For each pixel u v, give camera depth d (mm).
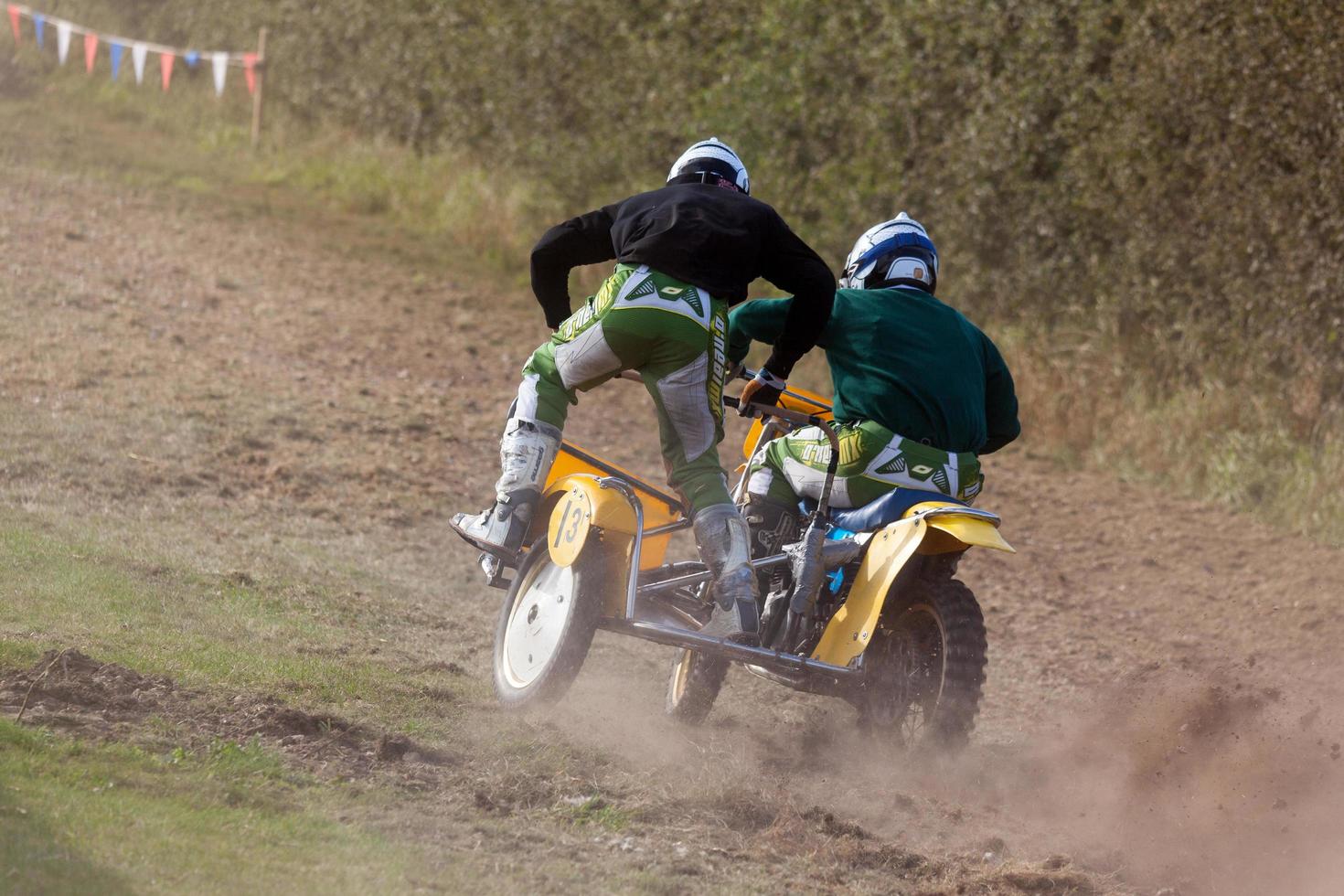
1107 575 35781
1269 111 43938
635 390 48062
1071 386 47531
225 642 21156
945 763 19500
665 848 15805
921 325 20938
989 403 22125
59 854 12516
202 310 47438
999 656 29891
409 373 44844
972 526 19016
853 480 20469
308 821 14656
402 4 75688
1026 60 49969
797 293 19594
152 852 13016
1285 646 31188
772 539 21766
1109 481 43719
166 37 88625
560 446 21203
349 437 37500
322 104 81000
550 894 13883
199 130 79812
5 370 36938
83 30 81625
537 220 65875
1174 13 46406
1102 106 48438
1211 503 41719
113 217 58312
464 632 25625
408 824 15188
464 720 19453
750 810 17359
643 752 19719
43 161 66562
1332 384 43500
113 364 39438
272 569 26688
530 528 21234
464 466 37000
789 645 20234
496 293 58156
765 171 56094
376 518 32062
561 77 68250
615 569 19297
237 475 32781
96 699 17047
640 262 19000
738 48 59625
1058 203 49406
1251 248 44469
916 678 20359
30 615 20297
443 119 74875
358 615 25047
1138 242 47562
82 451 31734
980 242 51344
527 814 16281
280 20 81812
